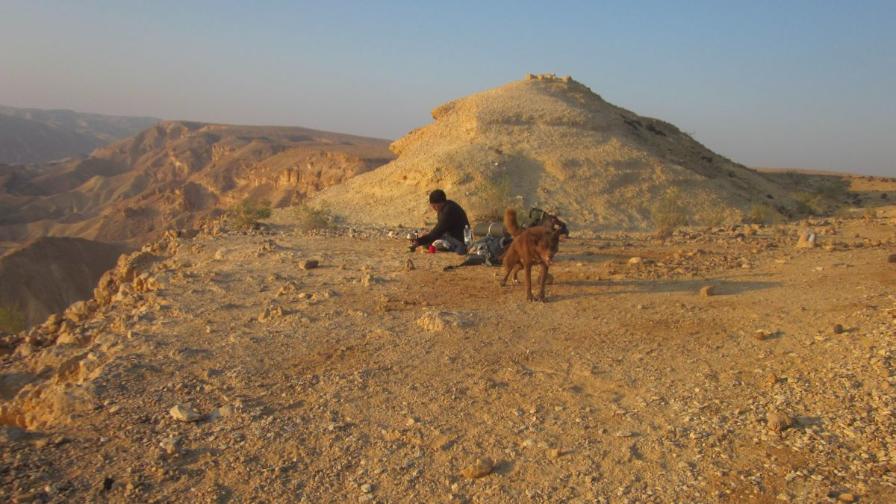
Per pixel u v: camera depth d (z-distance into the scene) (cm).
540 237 836
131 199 17738
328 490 410
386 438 477
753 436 454
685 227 1969
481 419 505
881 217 2227
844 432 446
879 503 362
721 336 671
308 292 929
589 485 407
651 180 2312
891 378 512
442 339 697
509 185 2155
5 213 19188
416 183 2341
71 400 551
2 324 1892
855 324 658
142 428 495
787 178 3959
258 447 464
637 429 478
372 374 600
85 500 395
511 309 816
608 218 2053
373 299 897
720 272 1007
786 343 634
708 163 2942
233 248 1468
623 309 798
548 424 493
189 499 399
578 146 2469
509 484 412
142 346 704
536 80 3072
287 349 682
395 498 400
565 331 716
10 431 488
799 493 381
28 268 7262
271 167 17562
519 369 602
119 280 1537
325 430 489
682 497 386
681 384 555
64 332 1018
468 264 1140
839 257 1080
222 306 890
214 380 595
